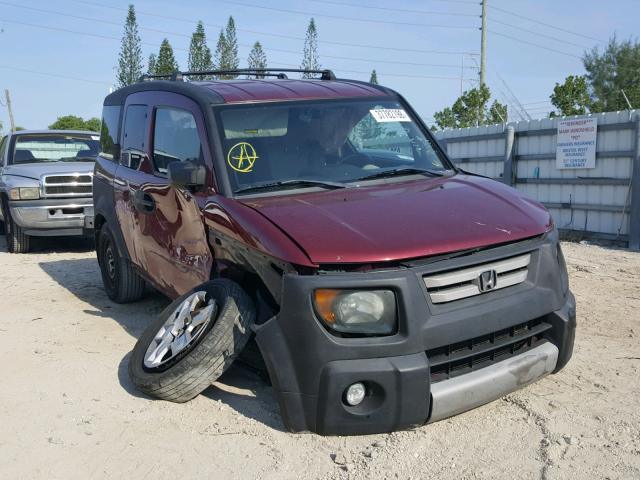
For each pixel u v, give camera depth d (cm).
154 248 569
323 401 357
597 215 1192
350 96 531
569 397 430
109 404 446
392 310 357
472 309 369
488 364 383
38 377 501
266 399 444
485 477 340
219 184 455
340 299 355
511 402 424
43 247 1198
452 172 514
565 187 1253
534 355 395
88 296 770
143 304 722
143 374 444
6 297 774
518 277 392
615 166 1148
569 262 943
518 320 383
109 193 679
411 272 358
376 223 386
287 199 435
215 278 465
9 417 433
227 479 351
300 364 361
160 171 564
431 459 358
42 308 714
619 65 5069
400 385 353
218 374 422
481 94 2642
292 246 370
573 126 1215
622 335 564
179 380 420
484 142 1461
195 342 425
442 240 371
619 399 426
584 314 634
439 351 370
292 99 511
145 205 575
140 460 374
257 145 475
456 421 400
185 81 571
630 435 377
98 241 744
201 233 470
